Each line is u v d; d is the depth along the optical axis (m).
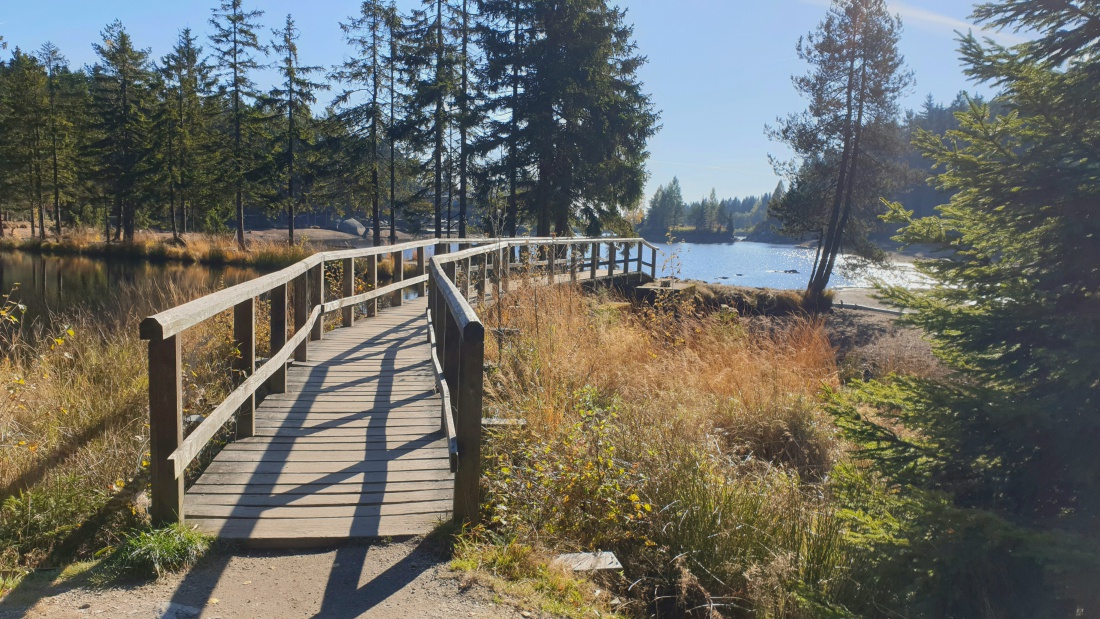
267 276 5.25
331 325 9.91
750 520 4.33
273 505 4.00
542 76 25.31
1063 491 3.64
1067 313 3.54
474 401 3.76
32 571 3.22
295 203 35.19
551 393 6.00
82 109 43.25
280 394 6.16
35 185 41.47
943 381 4.08
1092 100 3.73
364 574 3.36
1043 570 3.21
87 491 4.02
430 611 3.03
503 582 3.33
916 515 3.54
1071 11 3.92
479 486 3.96
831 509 4.39
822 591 3.77
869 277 4.49
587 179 26.50
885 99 24.64
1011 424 3.56
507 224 26.80
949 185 4.18
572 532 4.10
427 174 29.80
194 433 3.67
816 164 26.16
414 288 16.98
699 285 20.88
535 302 8.74
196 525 3.68
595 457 4.42
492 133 26.64
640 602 3.62
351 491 4.23
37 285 21.22
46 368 6.10
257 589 3.18
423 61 28.19
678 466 4.71
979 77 4.16
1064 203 3.64
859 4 24.25
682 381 7.29
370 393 6.30
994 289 3.93
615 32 26.70
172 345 3.48
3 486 4.12
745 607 3.78
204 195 40.03
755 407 6.82
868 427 4.25
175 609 2.95
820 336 9.72
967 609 3.38
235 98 36.72
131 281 22.44
